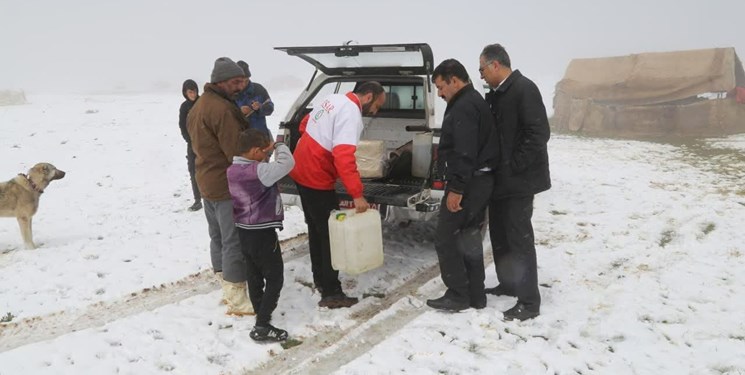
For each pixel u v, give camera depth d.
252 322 3.96
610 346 3.63
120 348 3.61
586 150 11.76
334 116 3.86
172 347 3.62
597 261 5.11
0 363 3.40
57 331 3.91
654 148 11.90
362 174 5.11
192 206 6.98
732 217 6.33
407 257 5.25
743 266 4.92
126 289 4.58
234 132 3.71
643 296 4.33
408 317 4.06
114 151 10.88
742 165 9.46
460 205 3.81
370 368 3.33
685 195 7.39
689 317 3.98
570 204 7.11
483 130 3.69
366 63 5.04
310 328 3.89
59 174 5.80
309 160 3.99
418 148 4.95
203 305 4.25
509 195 3.81
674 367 3.37
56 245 5.73
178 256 5.34
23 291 4.53
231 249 3.93
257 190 3.56
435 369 3.34
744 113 14.30
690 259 5.13
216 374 3.34
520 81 3.67
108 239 5.89
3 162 9.99
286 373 3.36
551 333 3.79
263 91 5.69
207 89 3.78
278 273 3.69
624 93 15.16
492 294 4.39
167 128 13.77
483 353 3.52
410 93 5.86
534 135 3.63
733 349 3.52
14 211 5.48
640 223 6.24
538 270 4.90
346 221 3.90
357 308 4.19
